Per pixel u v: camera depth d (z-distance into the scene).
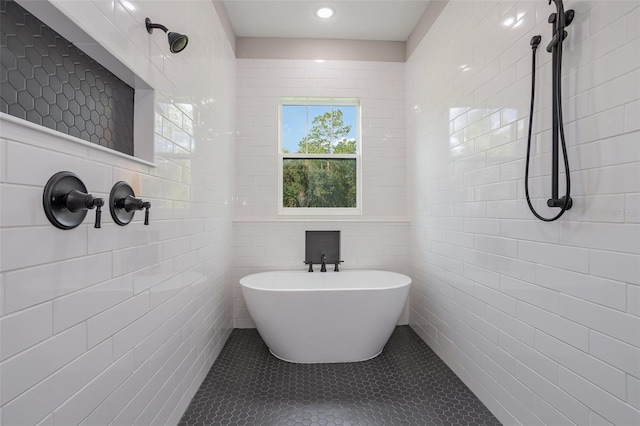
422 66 2.72
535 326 1.39
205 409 1.72
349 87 3.09
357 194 3.17
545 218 1.33
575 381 1.18
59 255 0.82
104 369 1.00
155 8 1.32
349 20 2.79
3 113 0.66
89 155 0.93
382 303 2.19
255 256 2.95
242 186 3.02
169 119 1.48
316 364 2.24
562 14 1.20
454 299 2.13
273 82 3.04
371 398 1.83
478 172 1.86
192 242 1.79
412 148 2.95
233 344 2.57
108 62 1.07
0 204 0.66
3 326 0.67
